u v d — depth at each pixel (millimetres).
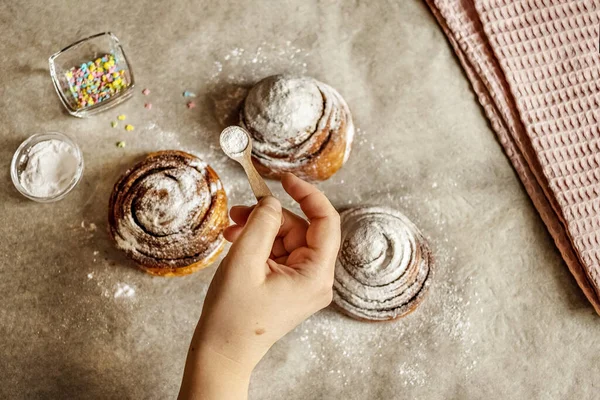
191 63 676
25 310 643
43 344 640
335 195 670
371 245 615
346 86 683
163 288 651
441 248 671
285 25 687
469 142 683
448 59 689
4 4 673
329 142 625
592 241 649
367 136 678
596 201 652
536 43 670
